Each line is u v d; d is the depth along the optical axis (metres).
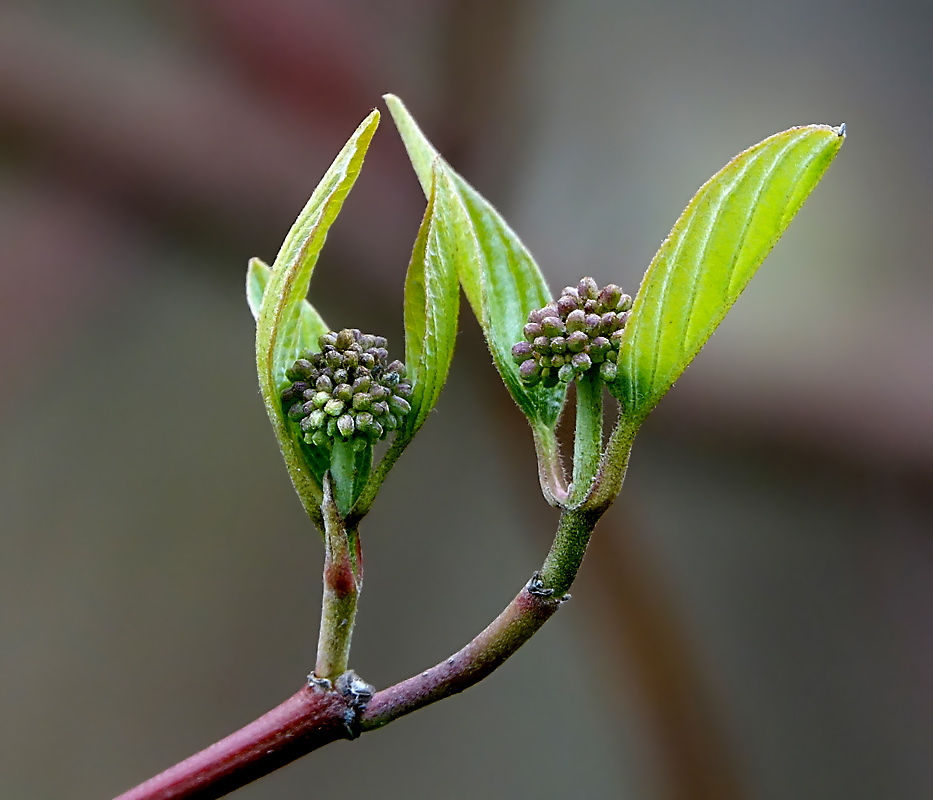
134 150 0.68
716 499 0.75
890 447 0.67
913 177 0.73
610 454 0.39
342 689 0.39
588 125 0.75
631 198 0.75
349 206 0.69
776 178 0.38
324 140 0.70
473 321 0.71
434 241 0.39
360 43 0.71
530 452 0.74
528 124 0.75
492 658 0.39
